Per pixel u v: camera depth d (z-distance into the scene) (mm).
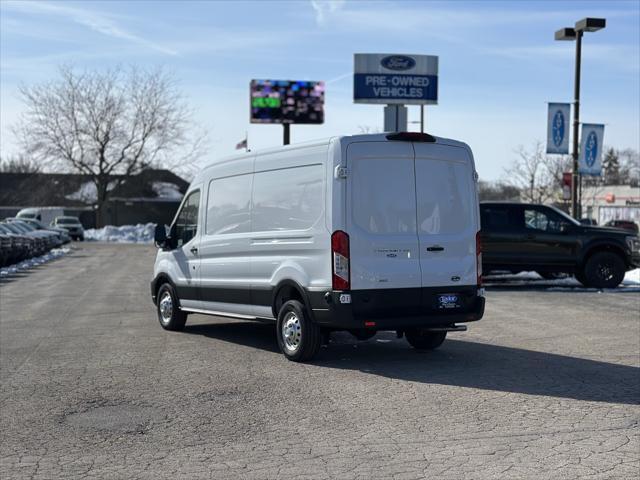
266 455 5641
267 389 7758
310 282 8883
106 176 63438
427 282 8922
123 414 6859
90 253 38781
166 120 63719
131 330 12008
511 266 18094
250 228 10062
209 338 11148
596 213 68375
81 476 5230
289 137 44031
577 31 25125
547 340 10750
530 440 5930
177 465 5438
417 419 6574
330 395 7477
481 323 12430
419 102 34906
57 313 14320
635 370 8594
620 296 16359
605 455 5543
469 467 5297
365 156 8742
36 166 64375
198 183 11477
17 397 7531
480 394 7477
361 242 8602
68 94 62281
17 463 5516
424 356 9586
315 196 8898
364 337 9383
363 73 34688
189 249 11422
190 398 7414
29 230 40094
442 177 9172
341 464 5402
